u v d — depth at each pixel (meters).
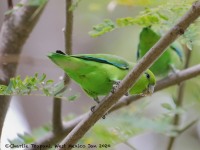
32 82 7.70
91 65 9.12
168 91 16.27
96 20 17.92
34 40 19.28
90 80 9.27
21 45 10.93
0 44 10.88
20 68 17.78
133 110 12.27
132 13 17.81
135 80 7.52
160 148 19.69
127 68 9.60
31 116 18.69
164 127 11.64
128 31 20.14
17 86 7.67
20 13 10.89
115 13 17.80
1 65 10.12
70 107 18.25
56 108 10.20
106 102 7.73
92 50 20.19
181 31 6.98
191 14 6.90
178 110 11.80
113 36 20.27
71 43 9.10
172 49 14.31
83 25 18.45
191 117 14.67
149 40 12.58
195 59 15.95
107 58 9.51
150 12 8.96
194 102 12.49
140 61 7.34
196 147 19.11
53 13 19.94
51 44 19.44
